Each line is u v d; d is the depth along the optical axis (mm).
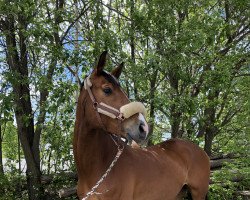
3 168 6762
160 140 7883
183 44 5840
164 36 6059
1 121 5258
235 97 8312
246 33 7926
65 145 5953
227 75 6246
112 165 3502
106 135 3559
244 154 6500
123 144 3768
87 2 6285
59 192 5844
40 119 5750
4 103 5141
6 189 6121
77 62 5457
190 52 6098
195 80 6305
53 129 5746
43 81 5297
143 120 3117
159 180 3934
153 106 6094
